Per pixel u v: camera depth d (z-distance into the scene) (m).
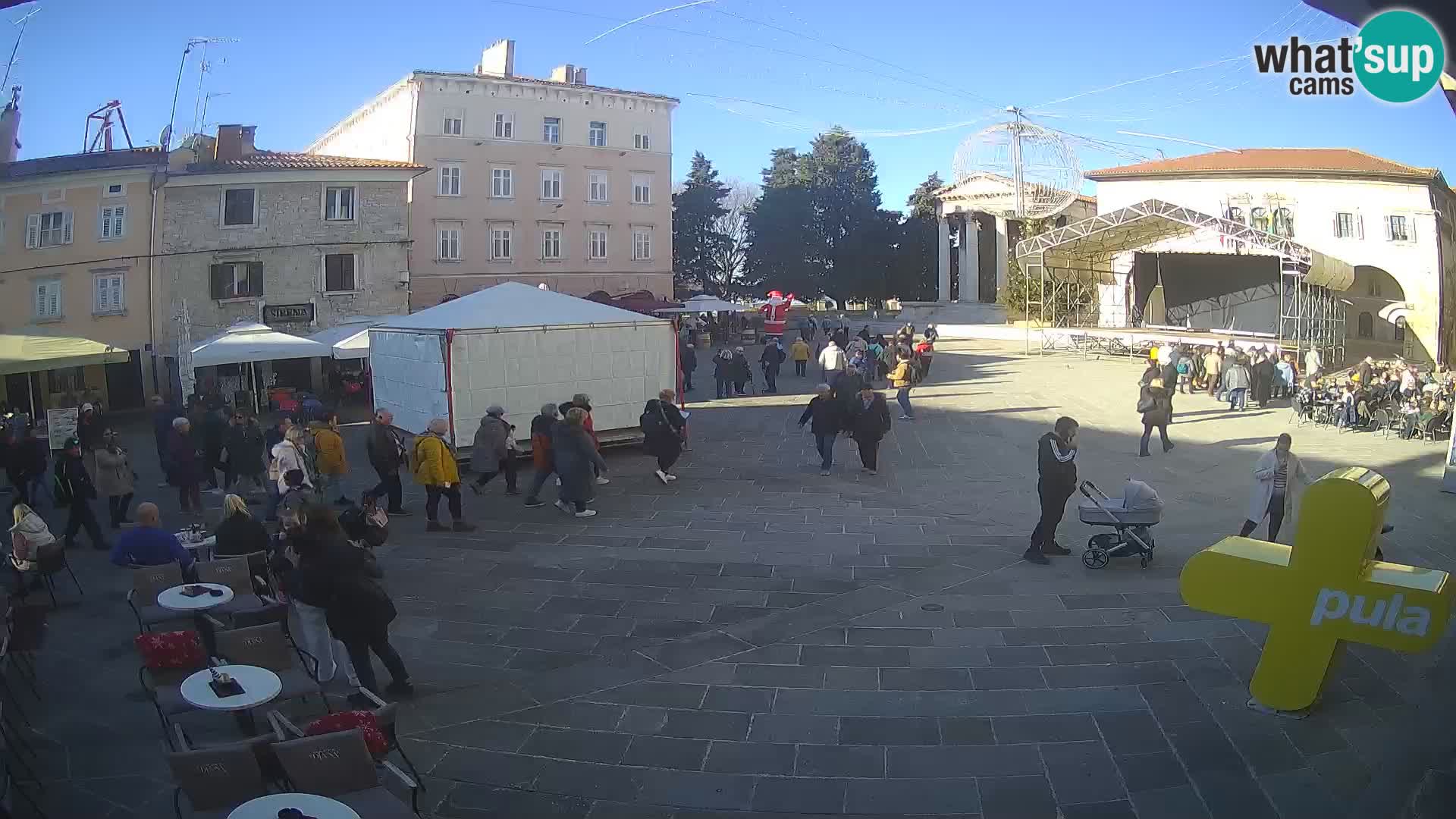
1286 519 12.95
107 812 5.54
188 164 31.33
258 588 8.48
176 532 12.67
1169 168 44.84
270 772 5.07
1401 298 40.91
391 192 34.34
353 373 30.89
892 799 5.67
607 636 8.52
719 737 6.51
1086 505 10.80
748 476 16.38
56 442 17.14
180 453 14.23
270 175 32.34
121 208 30.16
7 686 7.25
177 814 4.84
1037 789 5.75
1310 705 6.58
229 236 31.86
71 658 8.10
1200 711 6.74
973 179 61.34
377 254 34.19
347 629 6.81
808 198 71.19
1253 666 7.56
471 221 44.62
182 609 7.29
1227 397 24.56
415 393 17.88
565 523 12.94
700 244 71.38
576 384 18.03
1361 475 6.73
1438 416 19.88
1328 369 31.52
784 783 5.88
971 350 42.25
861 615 9.02
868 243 72.06
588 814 5.55
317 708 7.00
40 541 9.25
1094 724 6.58
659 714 6.88
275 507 13.02
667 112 49.34
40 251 29.05
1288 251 30.38
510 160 45.31
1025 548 11.61
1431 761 5.81
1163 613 8.95
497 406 14.85
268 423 25.42
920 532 12.49
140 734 6.60
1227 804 5.48
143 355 30.56
